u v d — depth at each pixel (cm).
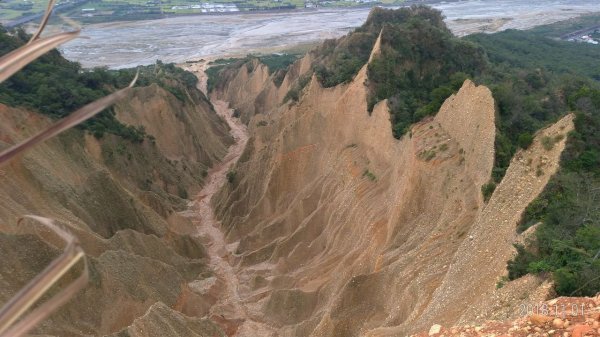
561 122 2422
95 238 3612
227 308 4031
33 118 4456
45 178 3884
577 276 1468
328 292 3612
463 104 3400
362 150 4516
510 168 2492
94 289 3133
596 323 1038
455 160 3222
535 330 1125
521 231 2027
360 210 3959
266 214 5244
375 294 3055
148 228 4625
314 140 5247
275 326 3697
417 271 2772
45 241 3131
